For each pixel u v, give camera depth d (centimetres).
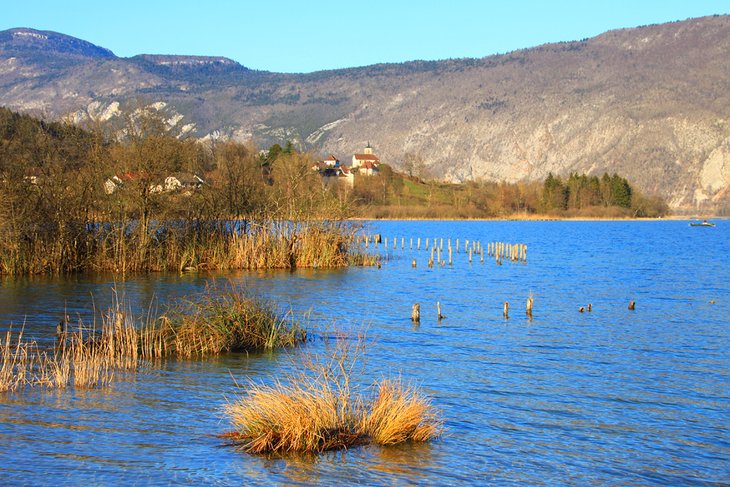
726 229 16712
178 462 1421
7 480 1323
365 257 6012
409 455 1493
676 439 1673
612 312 3641
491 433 1664
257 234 5472
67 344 2453
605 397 2008
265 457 1455
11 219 4478
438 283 4856
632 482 1423
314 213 5753
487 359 2461
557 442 1623
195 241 5156
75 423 1634
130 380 2011
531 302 3472
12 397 1822
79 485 1310
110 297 3675
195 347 2344
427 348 2623
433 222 16838
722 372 2334
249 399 1641
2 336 2608
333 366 2212
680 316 3519
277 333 2495
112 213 4916
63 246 4703
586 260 7144
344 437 1540
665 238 11844
